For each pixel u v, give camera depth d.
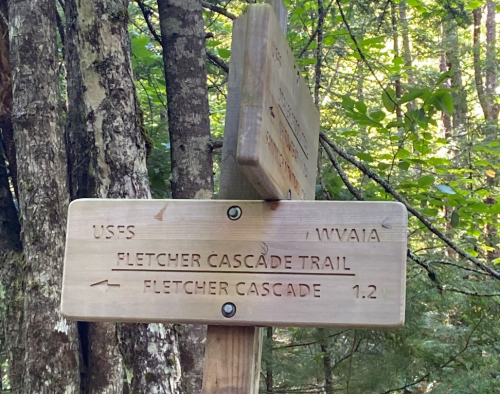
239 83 1.53
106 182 2.78
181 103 3.74
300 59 4.63
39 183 3.10
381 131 4.15
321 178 4.16
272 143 1.31
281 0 1.67
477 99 10.68
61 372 3.05
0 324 3.89
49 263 3.08
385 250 1.33
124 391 3.42
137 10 6.01
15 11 3.19
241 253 1.38
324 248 1.35
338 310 1.32
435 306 4.96
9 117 3.62
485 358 4.73
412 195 4.55
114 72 2.86
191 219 1.41
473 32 11.52
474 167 6.34
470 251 5.54
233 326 1.43
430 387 5.24
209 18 5.66
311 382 4.91
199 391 3.36
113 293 1.41
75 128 3.62
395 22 6.51
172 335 2.76
